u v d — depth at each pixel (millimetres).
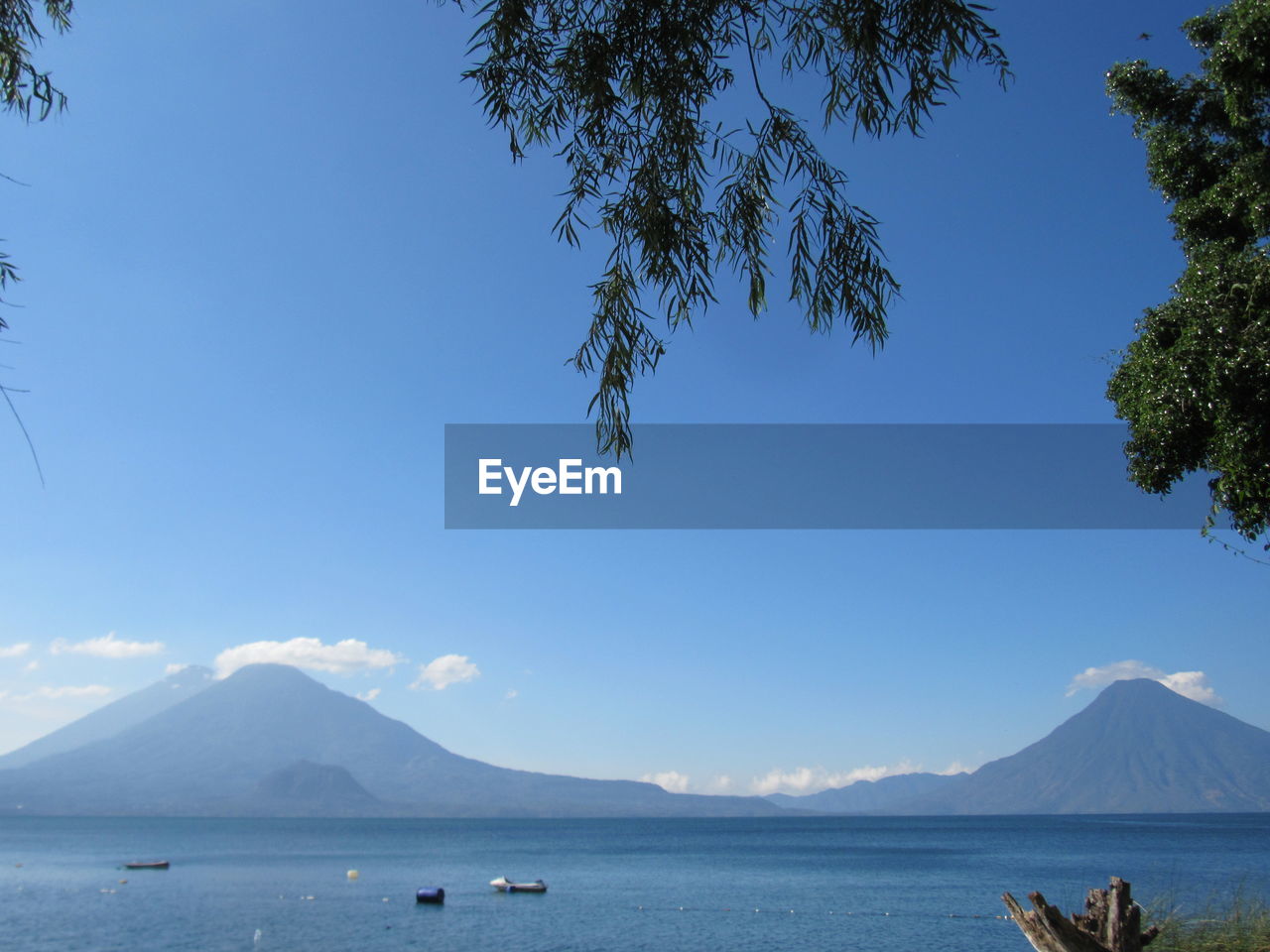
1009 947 33469
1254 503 8992
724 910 47031
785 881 67312
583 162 6504
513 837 186000
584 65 6168
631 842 158125
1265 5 9055
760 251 6441
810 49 6438
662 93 6238
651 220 6133
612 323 6211
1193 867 68875
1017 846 124500
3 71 6074
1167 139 11320
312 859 98562
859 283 6266
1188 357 9102
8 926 42156
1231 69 9625
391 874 76125
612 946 35750
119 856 102438
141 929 41031
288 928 41531
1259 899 16312
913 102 5957
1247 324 8828
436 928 41219
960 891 55406
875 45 5871
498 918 44750
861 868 82375
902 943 34719
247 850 119688
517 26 6145
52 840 153125
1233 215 10414
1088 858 89375
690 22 6129
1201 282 9672
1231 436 8648
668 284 6188
